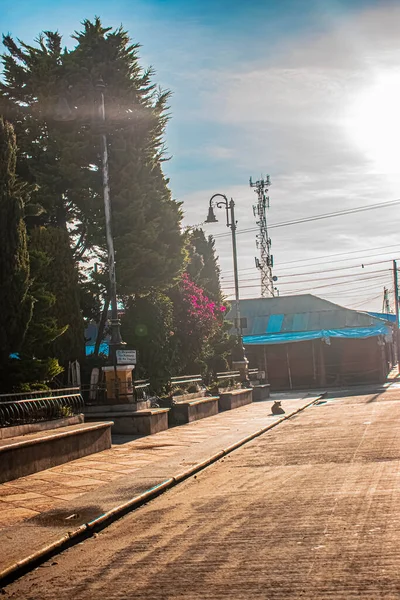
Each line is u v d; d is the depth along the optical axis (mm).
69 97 22156
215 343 32781
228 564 6098
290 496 9008
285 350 48750
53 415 14602
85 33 22984
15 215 14742
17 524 8266
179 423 21562
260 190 60281
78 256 23844
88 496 9859
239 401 29188
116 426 18406
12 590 6035
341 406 26438
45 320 16656
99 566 6500
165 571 6078
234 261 34531
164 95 23703
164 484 10516
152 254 22203
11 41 22641
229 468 12258
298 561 5984
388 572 5461
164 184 23922
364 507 7914
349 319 49781
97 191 22625
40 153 22281
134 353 19406
